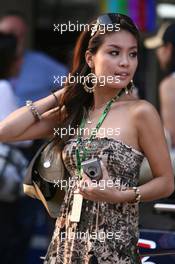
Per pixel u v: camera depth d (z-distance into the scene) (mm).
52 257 5977
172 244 6859
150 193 5766
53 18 13633
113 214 5773
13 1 13531
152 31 11547
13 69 10523
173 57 9922
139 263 5938
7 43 10398
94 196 5645
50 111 6312
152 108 5832
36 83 10984
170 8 12383
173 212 7152
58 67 11242
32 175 6191
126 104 5895
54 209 6270
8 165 9750
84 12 13336
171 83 9492
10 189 9812
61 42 13328
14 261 10391
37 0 13766
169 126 9438
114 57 5871
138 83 11180
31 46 13508
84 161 5723
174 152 9195
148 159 5859
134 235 5848
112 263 5754
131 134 5797
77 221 5809
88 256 5758
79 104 6141
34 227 10312
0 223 10141
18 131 6230
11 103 10055
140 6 11539
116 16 5918
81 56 6137
